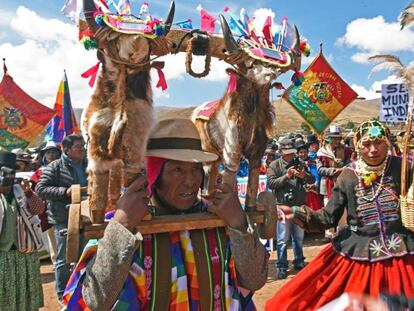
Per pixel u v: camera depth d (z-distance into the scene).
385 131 3.39
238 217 1.93
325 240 9.08
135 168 1.85
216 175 2.35
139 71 1.84
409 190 3.13
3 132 9.27
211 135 2.46
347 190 3.48
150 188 2.06
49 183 5.26
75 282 1.79
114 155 1.82
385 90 6.39
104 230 1.82
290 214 3.70
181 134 1.97
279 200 6.66
